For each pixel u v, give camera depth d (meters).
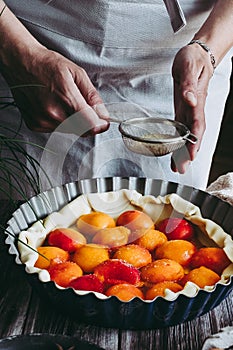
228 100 2.42
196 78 1.13
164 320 0.87
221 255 0.98
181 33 1.28
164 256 0.99
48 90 1.13
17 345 0.79
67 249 1.00
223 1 1.24
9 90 1.36
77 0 1.22
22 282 0.98
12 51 1.16
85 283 0.90
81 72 1.12
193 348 0.87
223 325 0.91
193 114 1.09
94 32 1.25
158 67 1.32
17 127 1.36
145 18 1.24
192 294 0.87
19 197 1.32
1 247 1.05
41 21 1.27
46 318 0.91
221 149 2.36
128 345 0.86
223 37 1.22
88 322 0.89
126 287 0.89
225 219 1.09
